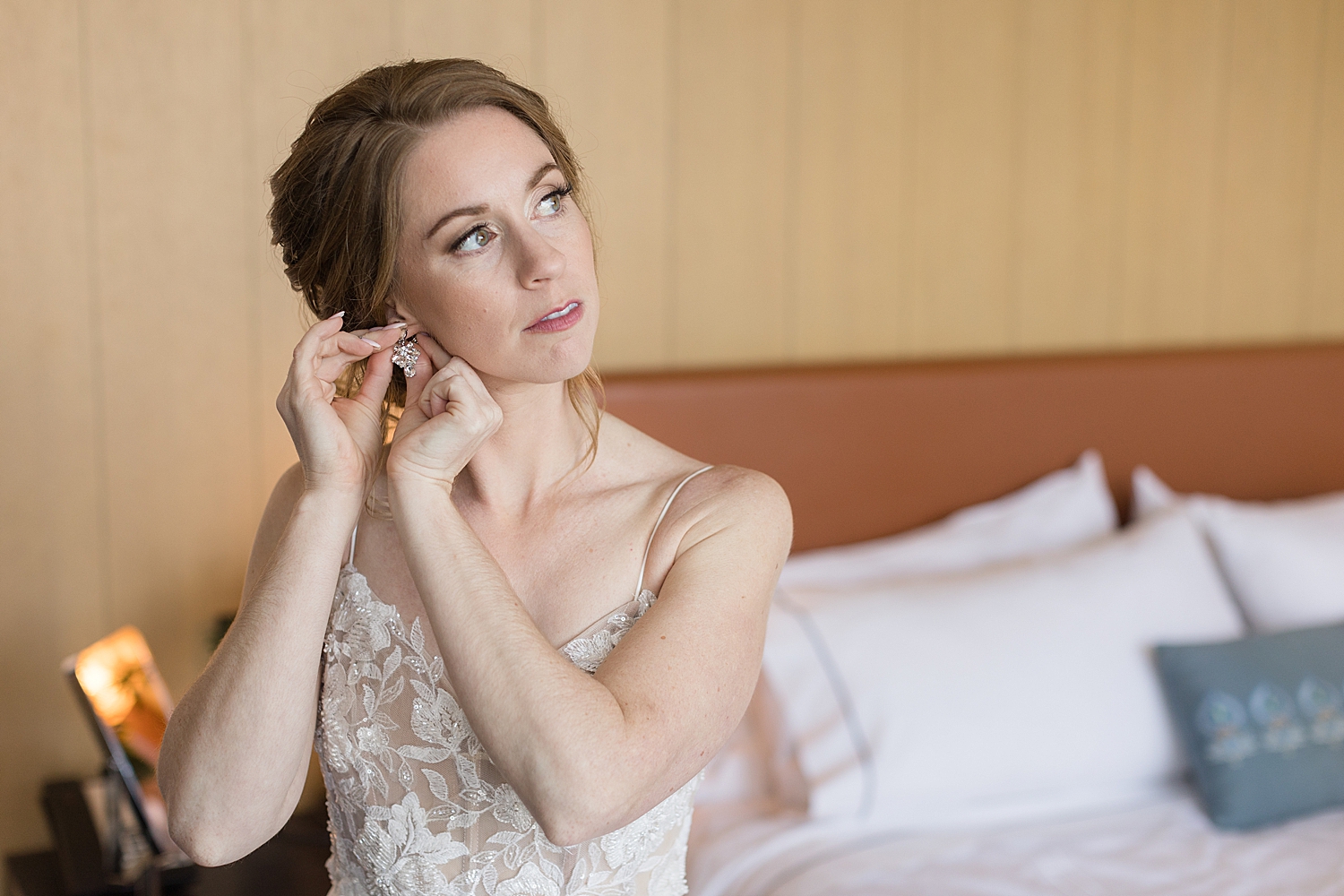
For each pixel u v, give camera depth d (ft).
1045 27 9.14
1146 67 9.51
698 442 8.16
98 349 7.16
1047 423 9.16
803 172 8.61
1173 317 9.98
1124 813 7.13
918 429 8.77
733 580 3.62
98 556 7.32
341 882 4.18
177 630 7.52
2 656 7.17
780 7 8.38
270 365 7.52
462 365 3.65
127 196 7.11
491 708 3.21
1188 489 9.70
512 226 3.59
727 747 7.36
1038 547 8.63
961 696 7.09
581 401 4.14
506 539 4.02
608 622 3.76
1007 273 9.35
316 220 3.86
